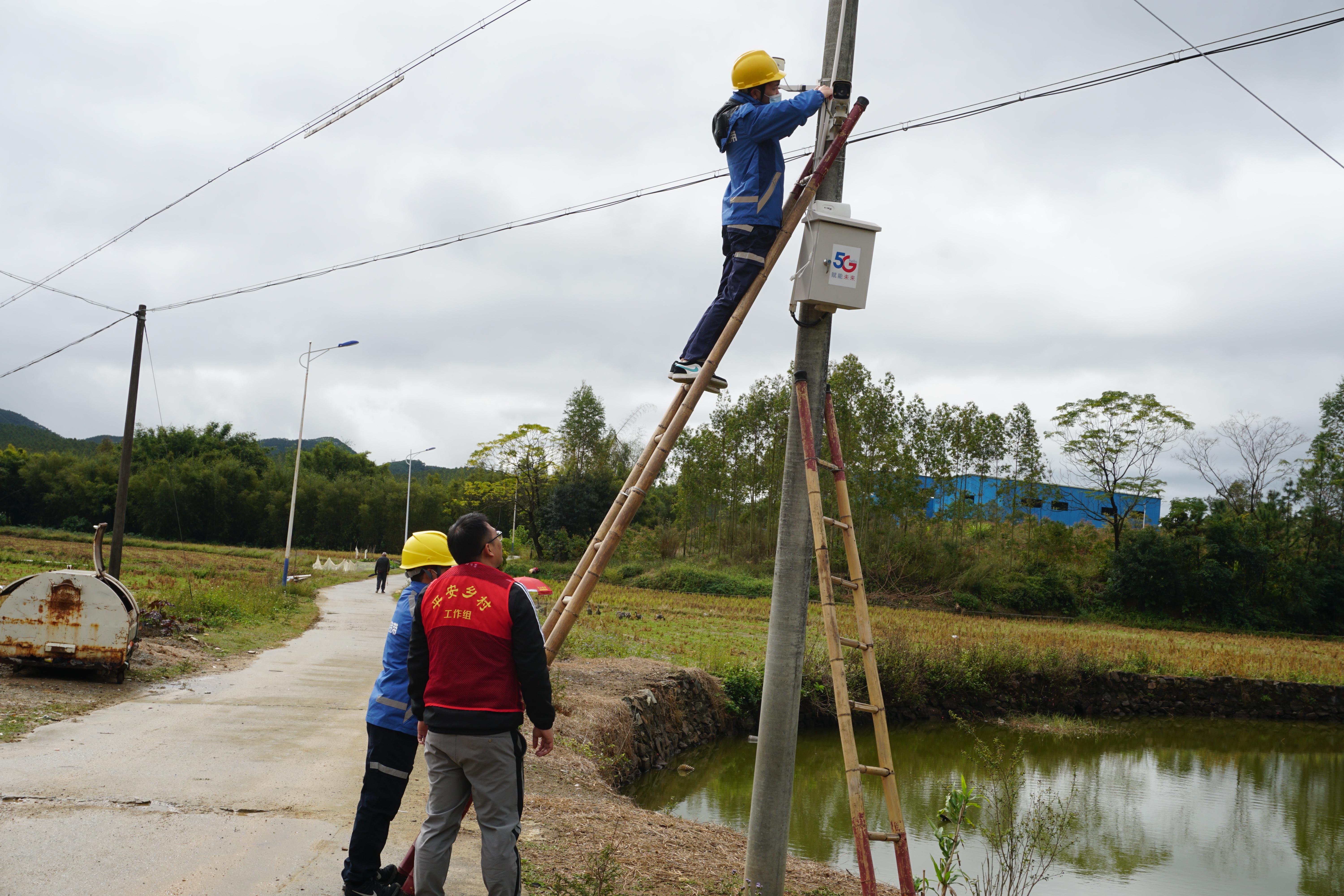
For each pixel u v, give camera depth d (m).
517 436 67.19
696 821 9.23
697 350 4.67
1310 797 17.33
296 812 6.14
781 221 4.81
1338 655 38.97
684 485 59.47
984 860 10.23
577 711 13.50
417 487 88.06
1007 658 26.38
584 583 4.29
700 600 44.28
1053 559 55.16
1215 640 43.34
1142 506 60.03
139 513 81.25
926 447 56.00
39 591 10.70
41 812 5.67
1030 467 57.09
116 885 4.50
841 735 4.86
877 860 10.25
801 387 5.10
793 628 5.17
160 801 6.14
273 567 48.50
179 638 15.53
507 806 3.67
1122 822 14.26
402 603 4.52
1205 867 12.02
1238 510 59.53
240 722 9.39
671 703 17.44
